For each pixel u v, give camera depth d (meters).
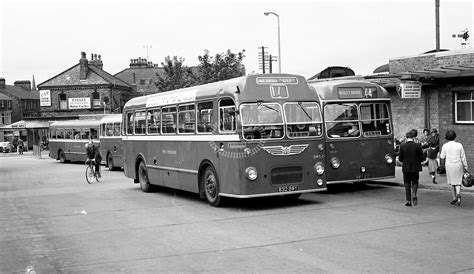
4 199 17.70
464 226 9.76
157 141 16.62
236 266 7.46
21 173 30.94
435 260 7.36
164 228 10.78
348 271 6.94
